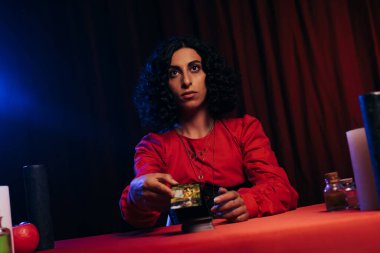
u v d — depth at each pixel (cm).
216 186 167
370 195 99
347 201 113
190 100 172
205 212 106
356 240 79
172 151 174
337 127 279
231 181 168
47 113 262
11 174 257
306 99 279
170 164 173
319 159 275
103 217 256
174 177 172
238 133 173
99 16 273
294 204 143
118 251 85
